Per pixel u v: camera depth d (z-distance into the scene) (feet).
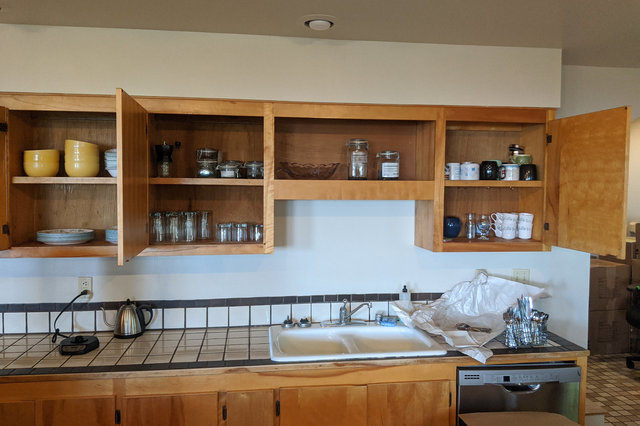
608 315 14.74
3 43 7.11
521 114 8.34
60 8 6.51
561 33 7.52
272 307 8.81
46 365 6.72
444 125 8.09
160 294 8.51
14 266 8.14
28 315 8.21
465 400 7.20
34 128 8.02
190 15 6.78
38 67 7.18
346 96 7.82
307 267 8.89
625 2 6.25
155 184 7.89
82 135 8.15
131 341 7.84
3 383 6.41
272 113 7.72
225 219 8.58
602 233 7.09
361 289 9.07
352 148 8.20
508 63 8.19
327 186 7.76
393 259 9.15
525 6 6.42
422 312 8.52
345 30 7.36
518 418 6.68
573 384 7.38
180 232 8.09
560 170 8.05
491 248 8.31
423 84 7.99
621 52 8.62
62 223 8.18
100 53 7.31
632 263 14.84
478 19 6.89
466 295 9.09
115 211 8.27
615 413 10.61
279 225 8.77
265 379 6.87
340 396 6.99
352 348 7.69
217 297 8.65
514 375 7.19
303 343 8.31
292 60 7.70
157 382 6.66
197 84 7.52
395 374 7.15
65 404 6.50
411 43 7.95
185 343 7.76
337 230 8.96
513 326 7.66
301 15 6.75
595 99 9.76
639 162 15.34
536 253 9.58
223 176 7.82
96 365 6.74
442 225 8.13
